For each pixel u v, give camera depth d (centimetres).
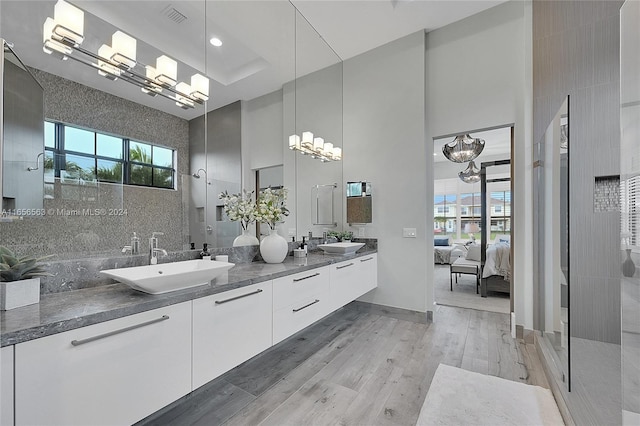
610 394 167
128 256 190
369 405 191
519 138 313
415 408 188
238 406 191
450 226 874
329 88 398
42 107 156
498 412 183
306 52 354
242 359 188
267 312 209
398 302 370
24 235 150
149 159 209
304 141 357
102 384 122
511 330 311
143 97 207
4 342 97
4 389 97
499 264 441
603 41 241
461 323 344
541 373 231
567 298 190
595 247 235
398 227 373
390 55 383
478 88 335
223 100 264
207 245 244
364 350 274
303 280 247
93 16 182
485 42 331
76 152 171
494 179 778
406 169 370
